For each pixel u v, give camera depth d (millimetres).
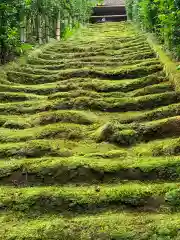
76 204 3295
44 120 4969
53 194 3379
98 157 3965
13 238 2912
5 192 3500
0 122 5059
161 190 3328
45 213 3275
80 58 8352
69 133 4527
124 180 3631
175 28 6500
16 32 7688
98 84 6141
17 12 7781
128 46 9297
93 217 3150
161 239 2811
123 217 3094
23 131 4754
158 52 7480
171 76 5699
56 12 11938
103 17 20891
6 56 7672
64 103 5434
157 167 3648
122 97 5691
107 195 3324
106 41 10500
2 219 3197
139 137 4375
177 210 3164
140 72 6648
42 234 2945
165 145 4043
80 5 15898
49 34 11750
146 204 3248
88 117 4961
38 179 3723
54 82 6871
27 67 7742
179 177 3578
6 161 4000
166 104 5234
